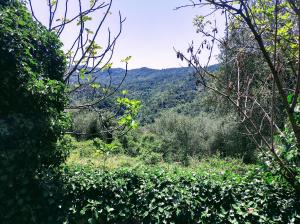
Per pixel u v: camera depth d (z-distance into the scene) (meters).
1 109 4.67
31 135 4.62
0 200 4.70
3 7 4.93
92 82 5.71
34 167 4.78
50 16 5.70
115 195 5.22
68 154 5.57
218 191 5.16
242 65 3.89
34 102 4.70
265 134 9.16
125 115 5.43
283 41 3.75
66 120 5.37
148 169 5.99
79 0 5.43
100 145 5.78
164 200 5.19
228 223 4.96
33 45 5.05
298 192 4.74
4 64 4.54
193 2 3.12
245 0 3.15
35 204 4.86
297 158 4.55
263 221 4.75
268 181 4.97
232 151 16.69
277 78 3.26
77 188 5.20
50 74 5.39
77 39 5.52
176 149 19.27
